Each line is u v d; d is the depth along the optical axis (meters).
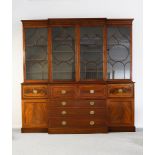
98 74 5.08
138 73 5.49
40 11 5.42
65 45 5.07
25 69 5.11
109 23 5.09
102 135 4.89
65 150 4.01
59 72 5.08
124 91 5.10
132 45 5.39
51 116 5.00
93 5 5.42
